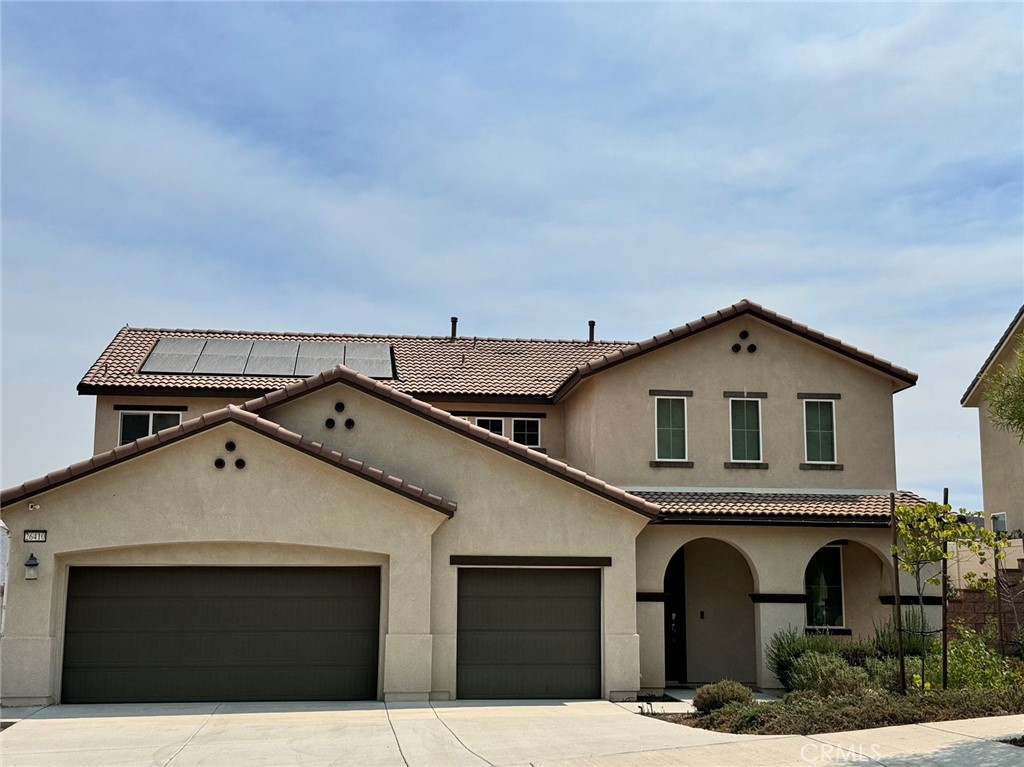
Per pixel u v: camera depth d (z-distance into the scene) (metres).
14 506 17.88
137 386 22.61
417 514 18.84
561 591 19.72
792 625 21.38
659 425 22.98
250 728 15.48
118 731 15.26
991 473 30.00
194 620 18.41
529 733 14.93
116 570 18.34
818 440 23.39
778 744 13.29
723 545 23.66
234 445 18.48
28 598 17.73
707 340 23.38
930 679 17.89
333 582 18.83
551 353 27.84
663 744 13.72
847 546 23.31
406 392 23.97
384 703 18.08
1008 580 21.23
